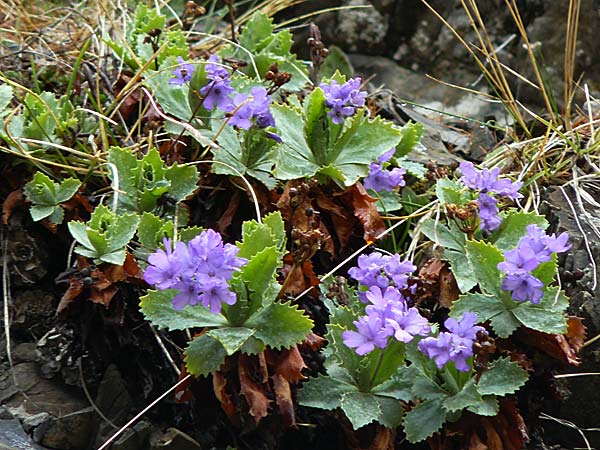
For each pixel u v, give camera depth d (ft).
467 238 1.85
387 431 1.70
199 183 2.02
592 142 2.31
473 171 1.86
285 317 1.63
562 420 1.91
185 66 2.10
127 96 2.15
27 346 1.94
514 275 1.65
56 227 1.95
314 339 1.74
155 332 1.79
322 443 1.82
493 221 1.85
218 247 1.53
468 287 1.81
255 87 1.92
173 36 2.34
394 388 1.69
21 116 2.06
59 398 1.83
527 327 1.75
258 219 1.83
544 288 1.73
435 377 1.70
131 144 2.13
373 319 1.58
